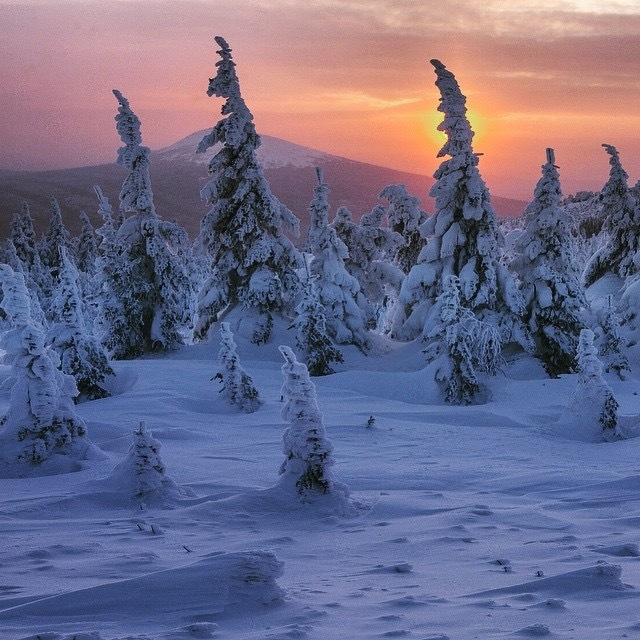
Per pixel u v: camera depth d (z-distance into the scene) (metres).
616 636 4.71
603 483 13.33
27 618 5.48
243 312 43.78
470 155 40.53
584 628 4.96
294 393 12.10
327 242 44.06
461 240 40.59
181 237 43.12
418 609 5.70
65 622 5.37
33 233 83.69
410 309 45.00
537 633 4.79
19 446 16.83
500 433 23.25
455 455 18.72
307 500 11.62
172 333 42.88
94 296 44.25
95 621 5.37
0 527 10.33
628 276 47.06
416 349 41.56
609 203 49.09
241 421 25.17
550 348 39.12
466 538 9.09
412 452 19.02
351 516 11.37
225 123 43.59
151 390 29.95
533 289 39.91
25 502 12.17
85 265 87.25
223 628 5.24
